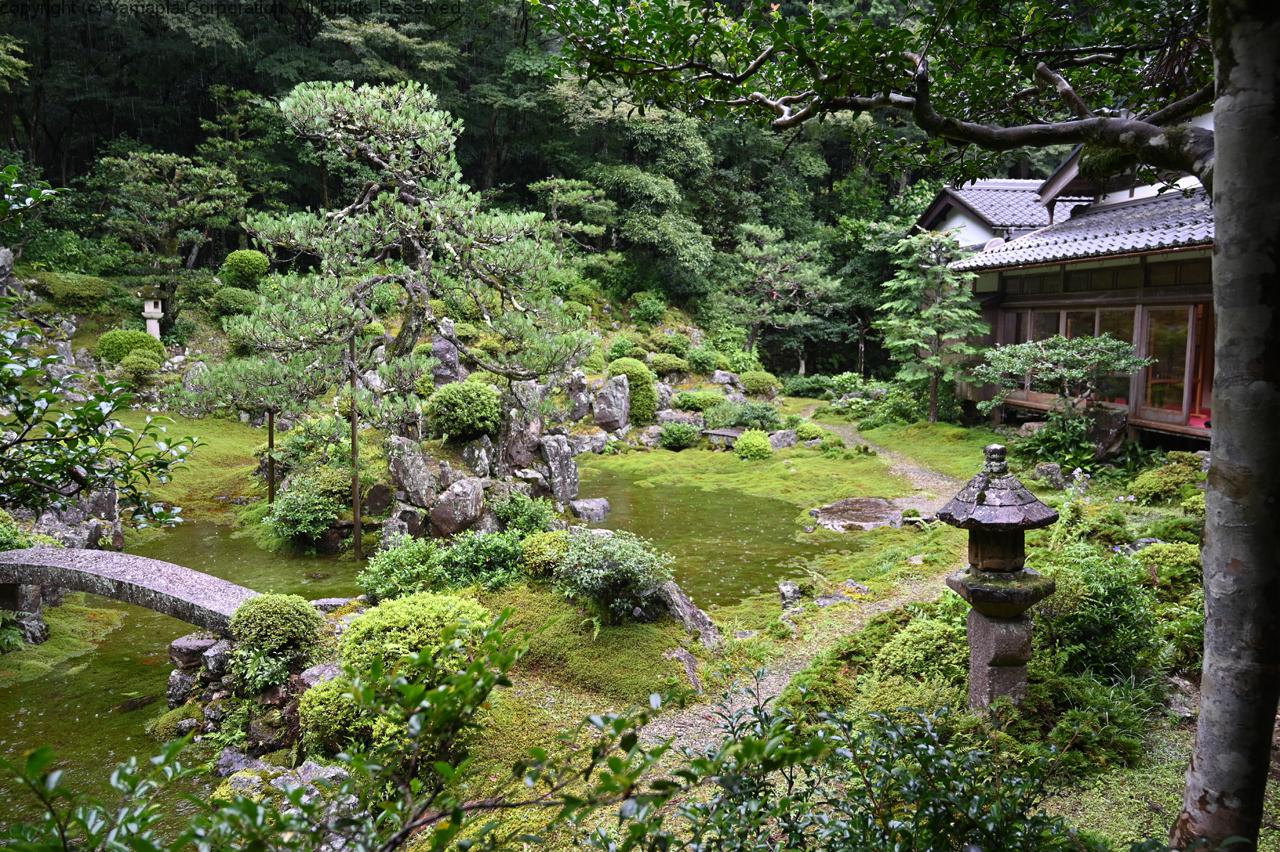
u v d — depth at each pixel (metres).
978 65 4.10
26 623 7.24
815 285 25.77
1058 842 2.02
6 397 3.01
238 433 16.23
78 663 6.99
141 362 16.25
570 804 1.33
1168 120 3.12
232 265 20.72
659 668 5.90
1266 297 1.98
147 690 6.40
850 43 3.12
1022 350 12.88
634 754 1.37
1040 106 4.40
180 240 19.52
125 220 19.06
